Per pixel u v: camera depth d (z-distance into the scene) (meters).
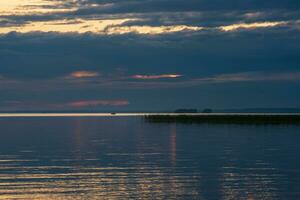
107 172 43.53
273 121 140.62
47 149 65.81
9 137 91.62
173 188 36.03
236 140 78.38
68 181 38.88
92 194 34.03
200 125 136.25
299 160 50.66
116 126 142.12
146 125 143.75
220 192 34.56
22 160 52.50
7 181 38.88
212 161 50.69
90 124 163.50
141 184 37.53
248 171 43.50
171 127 127.31
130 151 62.25
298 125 127.56
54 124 165.38
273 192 34.34
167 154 58.09
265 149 63.00
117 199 32.59
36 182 38.50
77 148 67.12
